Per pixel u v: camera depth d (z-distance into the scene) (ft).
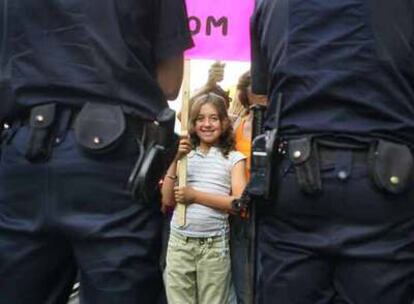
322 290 6.21
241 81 13.07
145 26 6.28
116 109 5.96
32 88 6.06
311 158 6.05
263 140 6.35
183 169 12.10
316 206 6.09
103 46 5.98
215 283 12.09
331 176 6.02
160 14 6.42
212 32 13.24
